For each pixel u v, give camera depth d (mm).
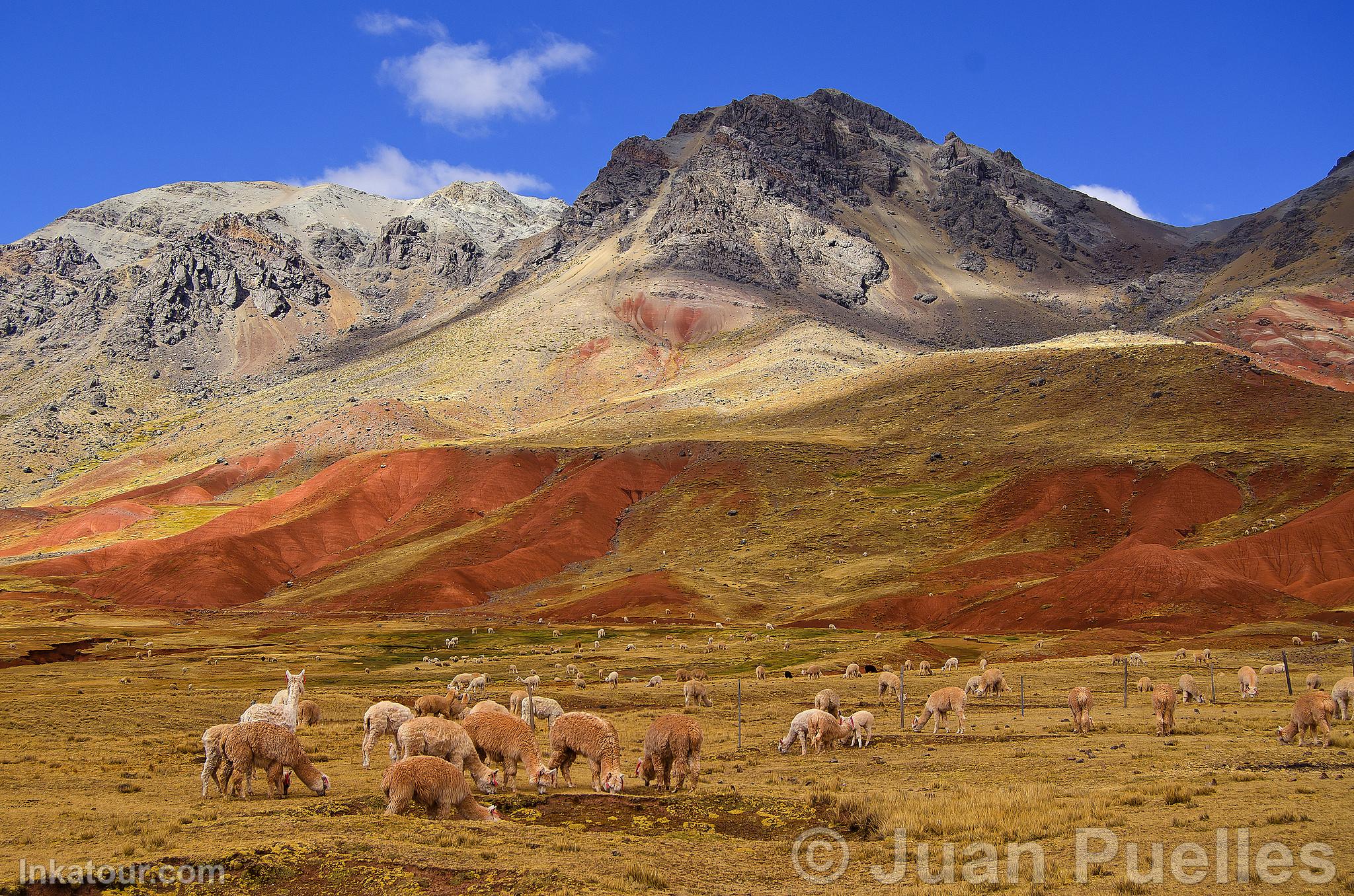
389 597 161000
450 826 20453
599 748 25234
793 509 189125
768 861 18875
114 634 122062
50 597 167875
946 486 187625
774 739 37094
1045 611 117938
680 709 49625
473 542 186375
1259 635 91312
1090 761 28094
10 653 95625
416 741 24141
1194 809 20422
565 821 22172
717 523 188750
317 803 22781
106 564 197125
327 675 75250
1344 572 119562
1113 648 87562
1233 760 26297
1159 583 117562
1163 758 27516
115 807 23031
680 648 94188
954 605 128500
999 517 165000
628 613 140125
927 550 159125
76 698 52344
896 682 52344
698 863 18641
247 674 76750
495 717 26188
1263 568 123938
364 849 18312
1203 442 181750
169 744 37438
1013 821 20266
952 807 21594
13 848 18766
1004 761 29141
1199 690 50312
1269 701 44406
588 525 192750
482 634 118250
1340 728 31984
